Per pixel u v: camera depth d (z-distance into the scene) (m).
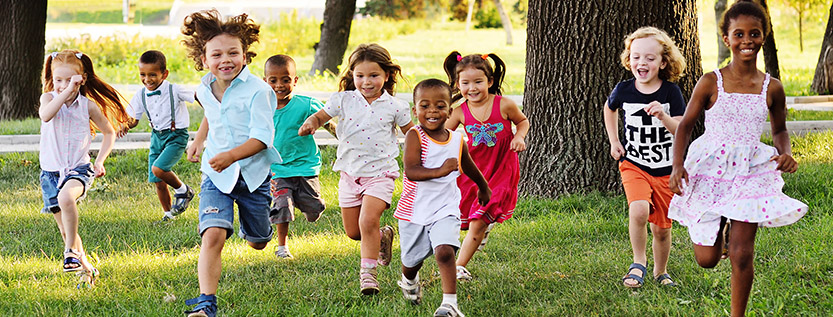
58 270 5.45
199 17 4.27
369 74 4.99
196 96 4.45
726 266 5.16
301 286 5.05
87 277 5.06
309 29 32.41
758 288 4.70
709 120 4.04
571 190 7.28
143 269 5.46
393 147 5.11
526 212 6.96
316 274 5.31
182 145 6.95
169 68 21.36
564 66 7.22
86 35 25.03
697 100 4.02
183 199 7.14
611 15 7.05
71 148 4.99
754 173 3.90
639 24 7.02
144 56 6.80
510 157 5.18
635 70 4.79
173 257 5.81
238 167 4.25
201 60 4.41
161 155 6.86
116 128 5.95
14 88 13.49
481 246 5.53
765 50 14.80
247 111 4.26
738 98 3.93
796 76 19.97
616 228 6.32
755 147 3.94
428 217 4.32
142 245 6.30
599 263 5.39
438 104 4.28
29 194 8.41
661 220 4.86
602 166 7.23
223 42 4.22
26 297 4.82
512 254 5.77
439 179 4.34
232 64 4.22
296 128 5.62
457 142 4.36
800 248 5.45
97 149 10.32
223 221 4.16
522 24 50.88
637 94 4.84
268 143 4.17
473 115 5.18
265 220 4.45
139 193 8.48
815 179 7.52
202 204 4.26
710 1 33.31
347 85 5.24
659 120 4.76
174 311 4.58
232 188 4.24
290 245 6.10
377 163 5.00
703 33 40.12
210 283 4.04
